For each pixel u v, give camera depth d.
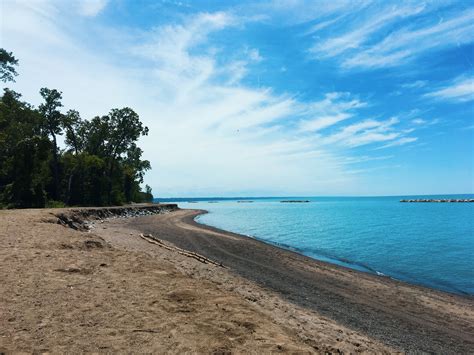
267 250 22.73
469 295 14.06
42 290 6.89
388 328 9.20
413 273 18.22
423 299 12.79
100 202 57.28
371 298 12.37
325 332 7.60
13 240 11.69
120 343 5.04
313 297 11.68
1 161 41.00
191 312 6.79
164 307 6.88
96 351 4.70
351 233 38.53
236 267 15.72
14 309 5.77
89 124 62.78
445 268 19.56
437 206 135.12
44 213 21.61
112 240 17.94
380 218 66.25
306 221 58.69
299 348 5.54
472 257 23.14
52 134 49.94
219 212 96.31
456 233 38.34
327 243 30.09
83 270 8.88
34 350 4.50
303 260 19.94
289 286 12.93
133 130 64.75
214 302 7.61
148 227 32.75
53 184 51.50
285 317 8.12
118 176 69.50
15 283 7.09
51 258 9.67
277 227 46.34
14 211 23.64
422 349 7.92
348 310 10.53
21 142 38.47
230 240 26.56
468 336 9.16
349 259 22.20
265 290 11.67
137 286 8.12
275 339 5.86
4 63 40.75
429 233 38.38
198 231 32.12
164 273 9.79
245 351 5.22
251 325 6.38
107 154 65.50
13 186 36.31
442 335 9.09
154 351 4.91
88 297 6.88
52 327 5.28
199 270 12.70
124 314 6.21
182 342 5.31
